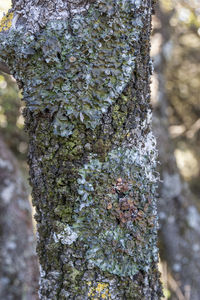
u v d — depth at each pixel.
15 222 1.50
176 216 1.69
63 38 0.64
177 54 2.38
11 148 1.75
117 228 0.66
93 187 0.65
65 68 0.64
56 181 0.66
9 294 1.40
